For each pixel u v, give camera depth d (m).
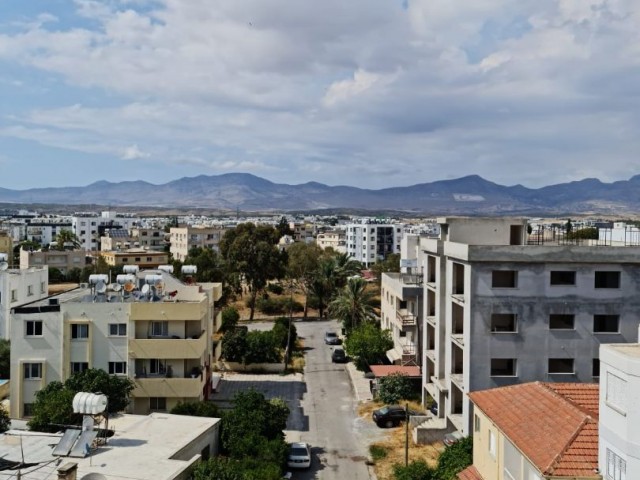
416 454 41.56
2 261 67.19
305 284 112.88
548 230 67.56
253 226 106.81
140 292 48.78
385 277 74.56
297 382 62.41
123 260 141.25
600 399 21.33
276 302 109.25
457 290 43.97
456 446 35.97
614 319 39.25
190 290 49.75
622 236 55.31
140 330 44.62
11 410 43.09
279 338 72.94
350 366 68.94
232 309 89.38
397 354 62.22
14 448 29.36
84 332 44.16
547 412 26.64
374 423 49.12
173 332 44.75
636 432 19.03
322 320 101.62
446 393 44.47
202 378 47.09
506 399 30.11
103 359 44.03
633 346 21.16
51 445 29.86
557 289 38.88
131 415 38.19
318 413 51.94
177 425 35.28
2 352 55.84
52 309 43.88
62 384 40.28
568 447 22.89
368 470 39.28
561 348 38.91
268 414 39.66
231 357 66.50
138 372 44.22
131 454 28.95
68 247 162.75
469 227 45.31
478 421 31.59
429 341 50.94
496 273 39.19
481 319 38.72
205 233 163.75
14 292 62.53
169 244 192.50
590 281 38.94
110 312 44.09
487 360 38.72
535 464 22.97
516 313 38.78
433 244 47.88
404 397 53.06
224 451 37.59
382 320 77.25
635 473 19.00
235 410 39.53
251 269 99.12
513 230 45.81
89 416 29.77
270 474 32.97
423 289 54.47
